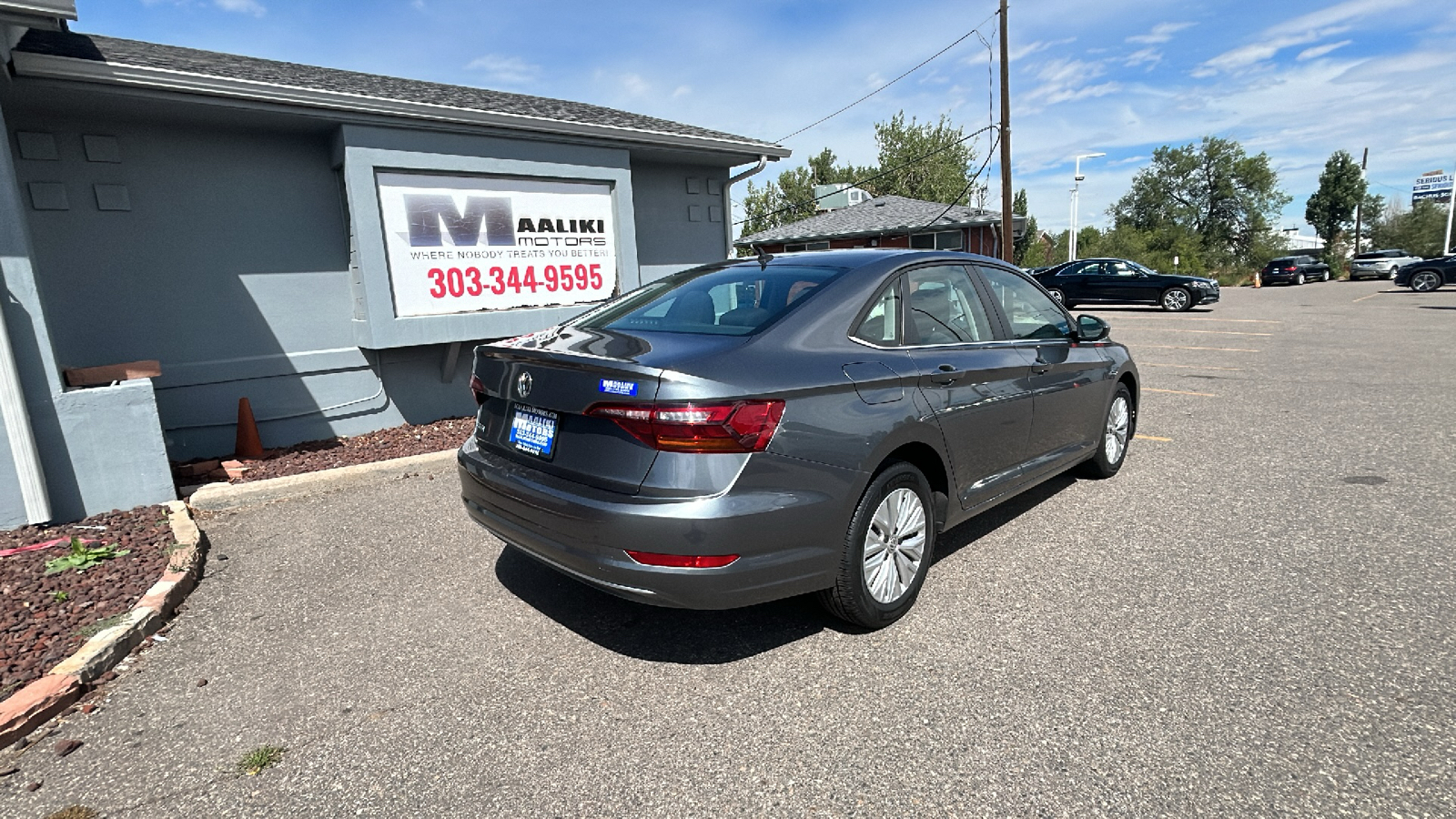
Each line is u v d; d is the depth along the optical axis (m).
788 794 2.20
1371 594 3.35
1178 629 3.09
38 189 5.39
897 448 3.10
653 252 9.25
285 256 6.48
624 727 2.55
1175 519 4.40
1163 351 12.52
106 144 5.61
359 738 2.52
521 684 2.83
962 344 3.63
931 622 3.22
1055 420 4.27
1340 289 30.61
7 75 4.56
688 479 2.54
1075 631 3.10
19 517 4.34
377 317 6.36
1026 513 4.57
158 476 4.78
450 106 6.37
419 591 3.67
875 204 29.88
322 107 5.81
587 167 7.50
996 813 2.10
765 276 3.52
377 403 7.01
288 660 3.04
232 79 5.32
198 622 3.38
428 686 2.83
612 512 2.58
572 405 2.74
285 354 6.52
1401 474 5.15
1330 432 6.44
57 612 3.31
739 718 2.58
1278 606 3.26
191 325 6.10
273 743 2.51
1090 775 2.23
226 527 4.61
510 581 3.75
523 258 7.23
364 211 6.21
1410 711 2.50
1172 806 2.10
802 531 2.73
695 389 2.54
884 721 2.54
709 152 8.55
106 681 2.90
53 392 4.40
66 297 5.57
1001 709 2.58
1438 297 23.86
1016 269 4.39
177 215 5.96
